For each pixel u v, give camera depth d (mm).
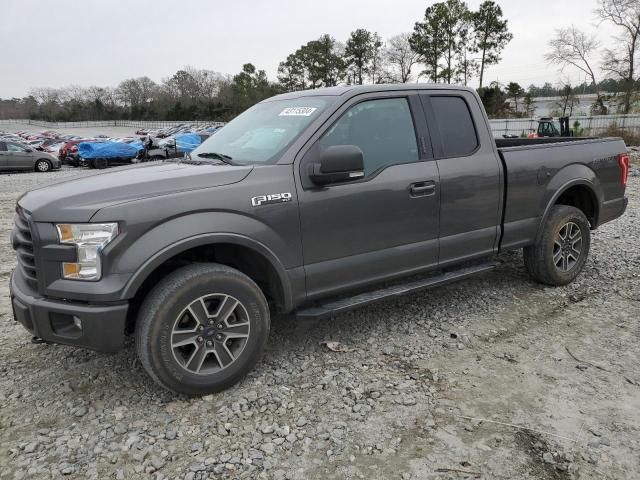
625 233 7277
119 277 2869
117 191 2996
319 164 3477
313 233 3514
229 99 92250
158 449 2779
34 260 2996
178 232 2996
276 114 4020
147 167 3754
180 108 96312
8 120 122625
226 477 2564
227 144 4023
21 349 3986
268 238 3312
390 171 3846
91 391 3361
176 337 3090
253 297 3324
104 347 2936
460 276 4328
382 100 3945
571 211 5020
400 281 4184
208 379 3209
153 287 3111
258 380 3461
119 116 107250
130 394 3312
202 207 3090
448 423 2971
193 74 108188
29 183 17594
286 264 3424
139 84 113500
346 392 3303
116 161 25828
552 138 5812
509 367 3602
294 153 3494
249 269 3670
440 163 4121
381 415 3053
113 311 2875
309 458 2699
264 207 3289
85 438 2877
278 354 3840
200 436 2885
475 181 4289
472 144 4367
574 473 2561
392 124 3961
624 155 5516
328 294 3672
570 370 3541
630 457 2666
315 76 82188
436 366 3633
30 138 50344
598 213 5320
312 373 3553
